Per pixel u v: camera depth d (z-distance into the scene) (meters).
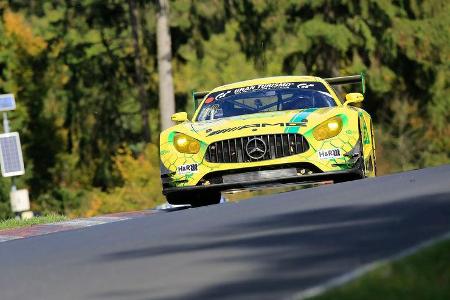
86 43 126.94
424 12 132.38
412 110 133.25
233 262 19.03
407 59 133.12
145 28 128.00
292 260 18.38
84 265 21.39
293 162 37.69
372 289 14.56
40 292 18.72
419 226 20.59
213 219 27.36
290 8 129.50
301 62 129.25
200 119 41.31
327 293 14.61
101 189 124.94
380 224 21.47
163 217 30.61
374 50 128.75
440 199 24.42
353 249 18.78
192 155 38.50
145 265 20.16
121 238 25.88
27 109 122.88
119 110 128.00
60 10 126.81
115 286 18.25
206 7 127.75
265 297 15.52
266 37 128.88
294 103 40.81
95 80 127.50
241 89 42.16
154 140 126.31
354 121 38.75
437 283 14.59
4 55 122.25
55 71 125.44
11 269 22.45
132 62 129.00
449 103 133.50
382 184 31.45
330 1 128.88
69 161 123.62
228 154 38.03
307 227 22.50
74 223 37.34
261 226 23.88
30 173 119.69
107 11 127.94
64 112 125.56
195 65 126.62
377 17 129.75
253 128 37.97
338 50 128.75
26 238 30.05
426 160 132.00
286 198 31.03
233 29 128.12
